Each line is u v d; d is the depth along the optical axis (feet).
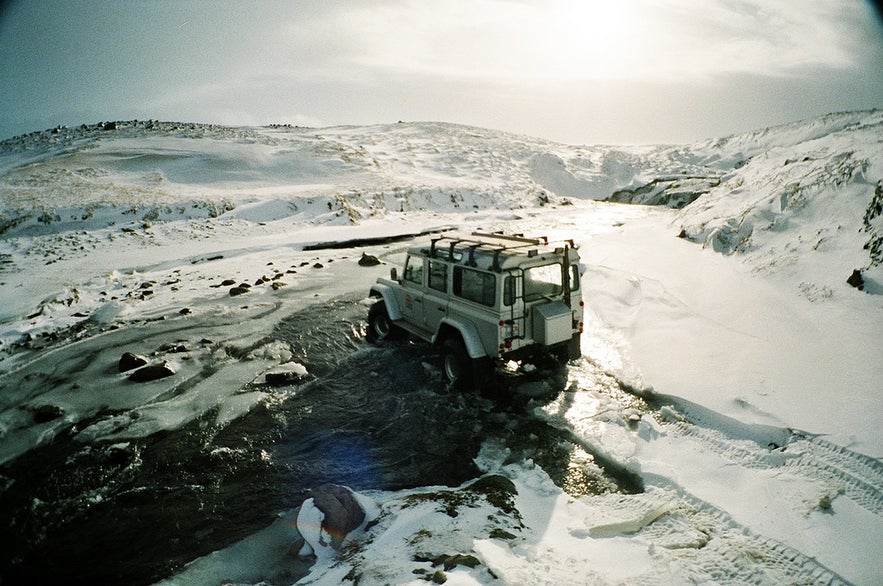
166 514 16.85
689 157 326.44
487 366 24.09
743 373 23.41
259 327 36.47
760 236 41.63
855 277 28.55
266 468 19.43
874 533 13.30
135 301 44.04
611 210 133.69
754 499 15.33
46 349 33.40
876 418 17.83
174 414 23.99
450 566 11.89
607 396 23.82
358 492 17.65
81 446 21.48
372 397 25.23
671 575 12.26
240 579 13.74
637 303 36.55
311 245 72.28
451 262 25.75
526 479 17.72
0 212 82.69
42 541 15.80
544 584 11.44
